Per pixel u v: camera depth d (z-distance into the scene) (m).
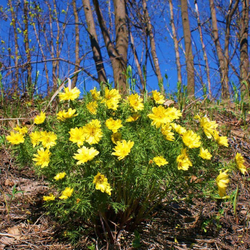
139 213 0.79
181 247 0.80
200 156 0.71
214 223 0.91
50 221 0.83
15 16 3.06
